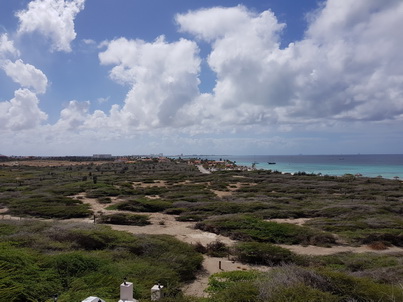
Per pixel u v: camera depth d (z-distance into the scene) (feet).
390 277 37.81
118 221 80.94
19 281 28.02
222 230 70.44
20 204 100.27
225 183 173.68
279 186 159.12
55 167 322.14
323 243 62.13
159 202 104.32
